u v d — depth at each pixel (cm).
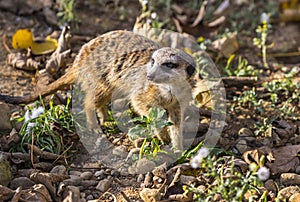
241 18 1142
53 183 695
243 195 663
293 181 724
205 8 1103
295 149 764
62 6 1097
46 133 764
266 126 804
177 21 1076
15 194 655
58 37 1025
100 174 734
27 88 904
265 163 743
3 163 693
